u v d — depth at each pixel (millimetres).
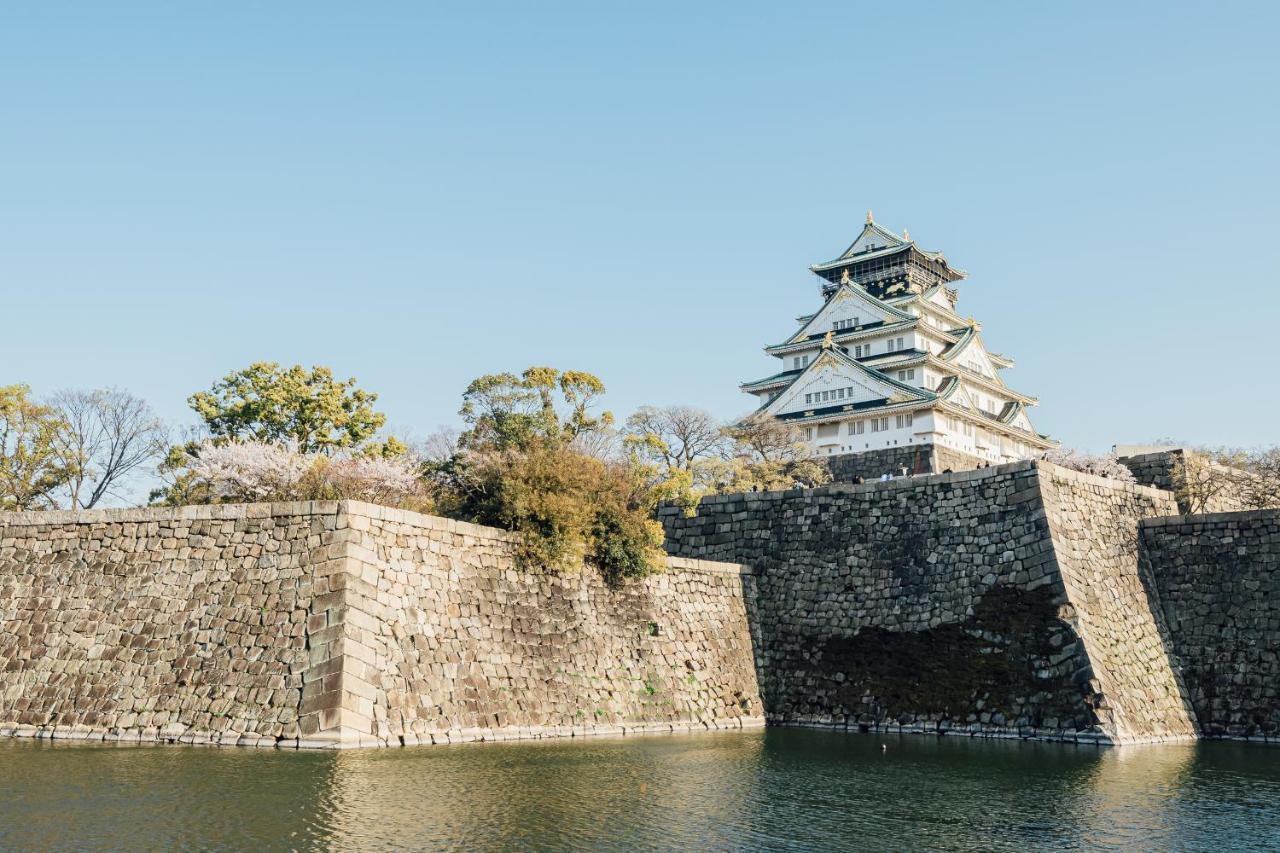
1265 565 35750
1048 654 33156
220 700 25906
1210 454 53094
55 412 46656
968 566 36031
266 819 18359
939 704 34656
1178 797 23328
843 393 88562
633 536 34875
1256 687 34406
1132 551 37844
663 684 34469
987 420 89062
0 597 29938
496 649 29516
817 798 22797
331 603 25953
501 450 38312
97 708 26969
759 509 41875
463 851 17125
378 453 47188
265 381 50812
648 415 72938
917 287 101812
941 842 19141
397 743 25516
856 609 38031
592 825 19438
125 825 17797
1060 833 19891
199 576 27953
